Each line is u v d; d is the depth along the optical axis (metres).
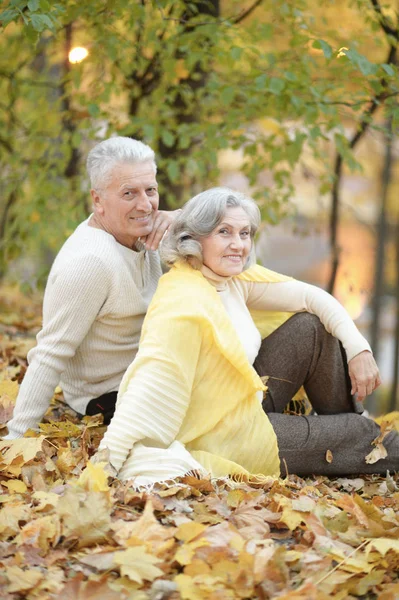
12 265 7.45
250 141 5.27
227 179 8.38
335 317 3.17
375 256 10.48
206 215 2.94
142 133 5.25
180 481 2.65
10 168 6.31
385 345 12.03
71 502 2.35
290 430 3.00
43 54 6.46
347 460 3.06
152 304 2.91
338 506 2.68
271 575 2.13
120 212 3.04
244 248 2.98
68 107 5.94
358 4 4.94
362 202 11.64
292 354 3.15
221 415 2.86
